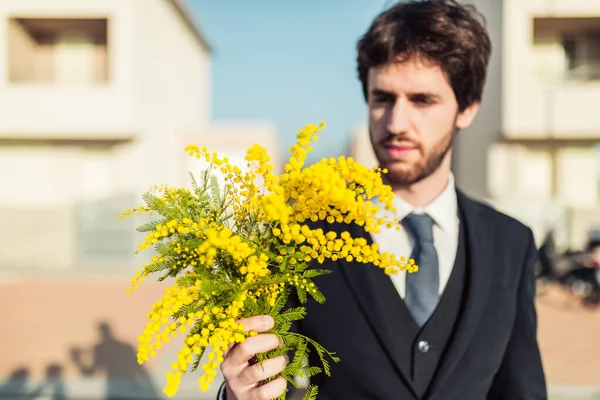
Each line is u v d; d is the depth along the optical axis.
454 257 1.63
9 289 11.44
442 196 1.68
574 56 15.04
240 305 1.13
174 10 18.86
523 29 13.89
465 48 1.56
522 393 1.48
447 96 1.59
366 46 1.63
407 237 1.65
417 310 1.55
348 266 1.58
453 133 1.66
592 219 13.77
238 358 1.17
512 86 13.95
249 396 1.19
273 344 1.18
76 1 14.92
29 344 7.14
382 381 1.46
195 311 1.12
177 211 1.17
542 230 13.64
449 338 1.52
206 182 1.21
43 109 15.01
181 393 5.46
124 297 10.42
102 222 14.86
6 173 15.46
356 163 1.07
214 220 1.18
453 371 1.46
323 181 1.01
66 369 6.12
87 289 11.40
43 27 16.02
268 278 1.21
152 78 16.58
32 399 5.47
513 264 1.64
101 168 15.62
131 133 14.91
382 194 1.06
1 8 14.97
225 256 1.17
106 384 5.64
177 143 18.62
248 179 1.12
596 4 13.76
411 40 1.51
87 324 8.24
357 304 1.54
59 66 16.50
